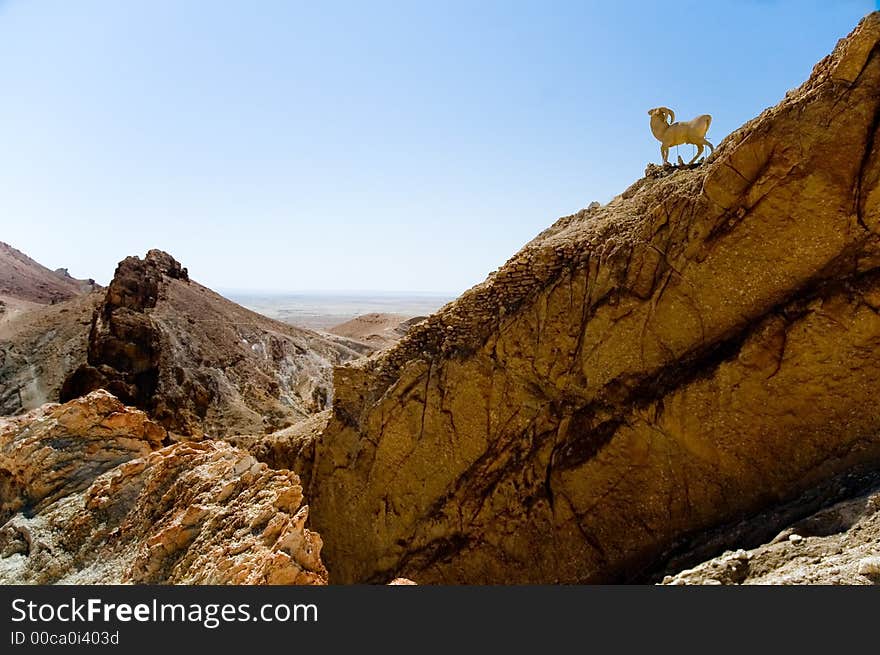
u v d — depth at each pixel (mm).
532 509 10062
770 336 8219
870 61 7805
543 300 10891
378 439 12516
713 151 10320
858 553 5410
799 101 8297
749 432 8234
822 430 7711
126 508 8125
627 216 10648
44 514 8312
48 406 10164
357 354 52188
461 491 11016
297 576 5719
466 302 12188
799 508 7156
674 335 9320
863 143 7859
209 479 7633
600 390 9906
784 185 8344
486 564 10320
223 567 5863
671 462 8836
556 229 13430
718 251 8938
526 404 10695
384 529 11992
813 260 8211
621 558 8961
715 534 7898
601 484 9383
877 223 7766
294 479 7363
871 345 7543
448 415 11555
